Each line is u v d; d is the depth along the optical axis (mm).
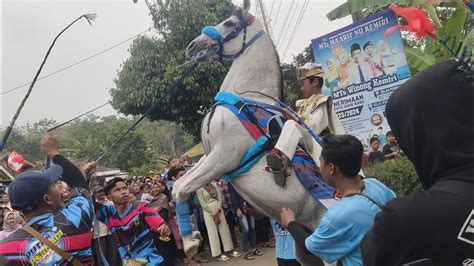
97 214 4172
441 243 1201
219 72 11375
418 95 1299
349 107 5809
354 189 2232
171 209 6941
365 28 5520
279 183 2971
